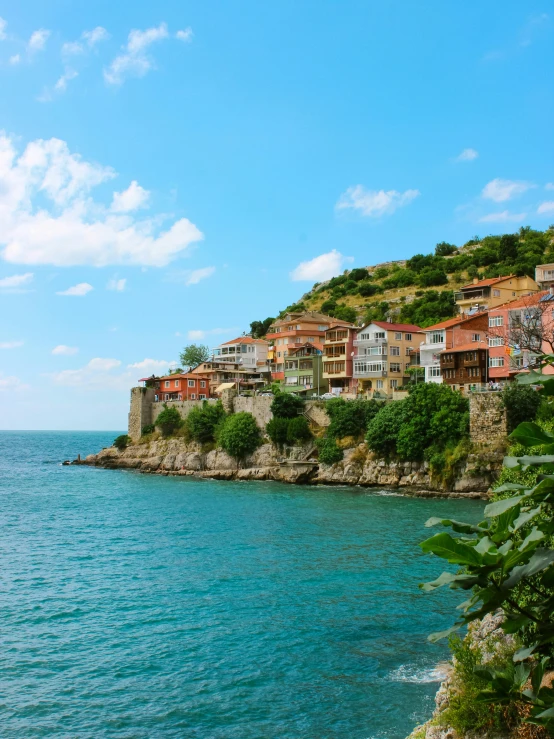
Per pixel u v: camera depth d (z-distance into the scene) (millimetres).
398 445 79438
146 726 22547
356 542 50125
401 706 23422
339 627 31250
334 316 168625
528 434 7953
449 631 7766
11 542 54344
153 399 133750
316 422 99188
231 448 105000
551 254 152625
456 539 7512
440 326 98938
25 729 22359
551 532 7629
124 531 58844
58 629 31812
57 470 134250
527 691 8297
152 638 30406
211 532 56719
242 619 32656
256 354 150375
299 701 24062
